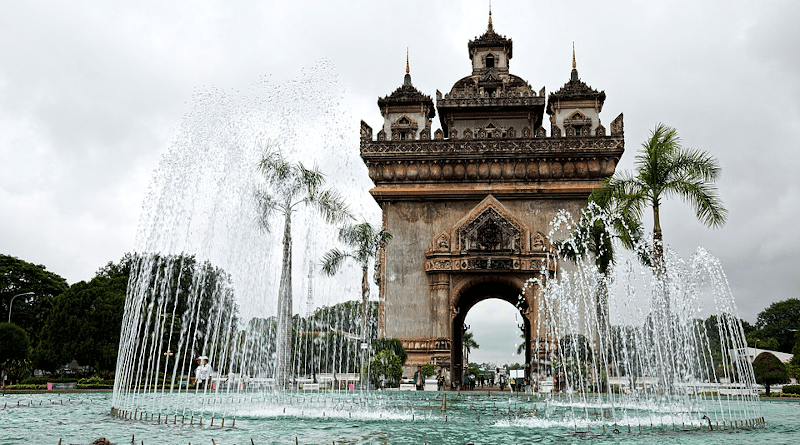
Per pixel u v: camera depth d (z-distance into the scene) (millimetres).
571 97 53312
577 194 49938
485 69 57938
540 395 37875
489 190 50656
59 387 40250
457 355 58594
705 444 14203
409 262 51094
